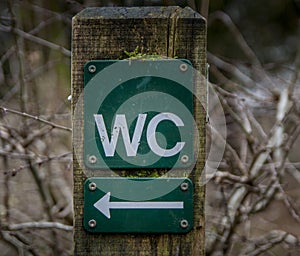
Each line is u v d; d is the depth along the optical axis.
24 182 6.46
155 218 3.22
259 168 5.74
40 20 8.69
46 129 6.17
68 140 6.85
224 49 14.40
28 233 6.13
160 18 3.27
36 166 6.11
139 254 3.26
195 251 3.24
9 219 6.19
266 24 16.64
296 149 7.57
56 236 6.20
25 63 7.11
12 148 6.03
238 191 5.82
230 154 6.20
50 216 6.20
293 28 16.72
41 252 6.14
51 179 6.36
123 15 3.29
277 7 17.72
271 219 6.76
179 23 3.26
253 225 6.61
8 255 6.39
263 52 16.25
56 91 7.61
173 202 3.22
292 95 6.45
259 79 8.61
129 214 3.22
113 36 3.27
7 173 5.79
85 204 3.22
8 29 7.14
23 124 6.08
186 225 3.21
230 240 5.80
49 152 6.43
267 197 5.88
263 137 6.16
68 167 5.66
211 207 6.03
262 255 6.32
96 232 3.23
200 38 3.26
